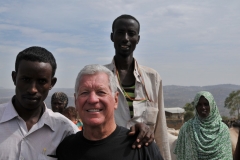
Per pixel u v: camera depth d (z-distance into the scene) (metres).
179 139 2.62
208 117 2.53
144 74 1.72
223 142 2.47
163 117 1.75
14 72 1.20
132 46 1.68
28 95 1.14
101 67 1.17
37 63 1.14
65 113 2.88
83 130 1.18
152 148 1.15
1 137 1.15
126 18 1.67
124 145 1.14
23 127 1.18
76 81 1.17
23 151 1.15
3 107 1.21
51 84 1.23
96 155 1.12
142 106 1.67
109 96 1.13
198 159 2.46
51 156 1.20
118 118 1.63
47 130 1.22
